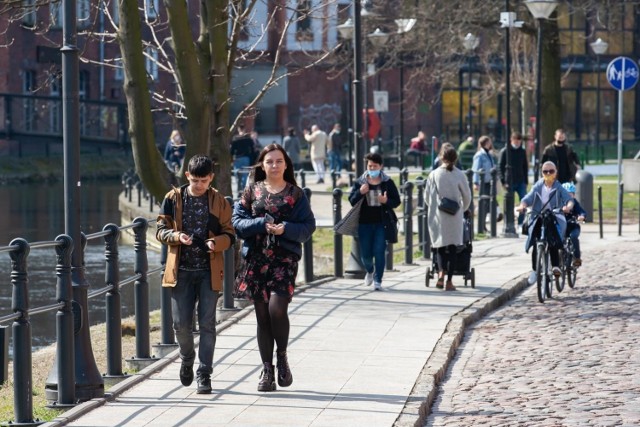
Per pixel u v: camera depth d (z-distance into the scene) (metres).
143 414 16.88
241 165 71.62
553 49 68.38
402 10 69.25
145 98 29.14
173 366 20.75
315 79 126.25
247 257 18.31
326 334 23.58
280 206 18.17
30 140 104.50
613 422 16.89
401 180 51.84
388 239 30.67
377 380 19.19
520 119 112.12
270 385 18.36
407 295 29.55
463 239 30.41
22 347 16.39
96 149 114.00
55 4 31.94
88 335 18.47
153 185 29.69
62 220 65.44
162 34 66.31
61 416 16.56
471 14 67.69
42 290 39.56
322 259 45.03
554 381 19.94
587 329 25.19
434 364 20.55
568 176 48.62
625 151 112.94
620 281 33.19
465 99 128.12
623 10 77.25
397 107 127.44
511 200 47.78
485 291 30.27
